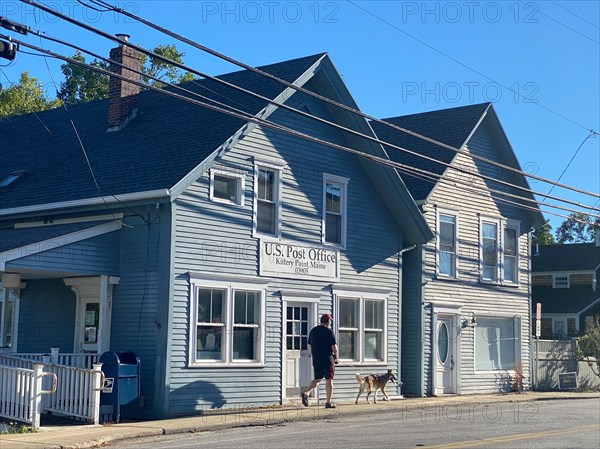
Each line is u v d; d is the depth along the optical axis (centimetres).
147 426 1709
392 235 2567
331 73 2330
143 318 1955
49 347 2155
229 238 2069
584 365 3334
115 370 1833
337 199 2406
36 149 2544
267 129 2192
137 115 2433
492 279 2975
